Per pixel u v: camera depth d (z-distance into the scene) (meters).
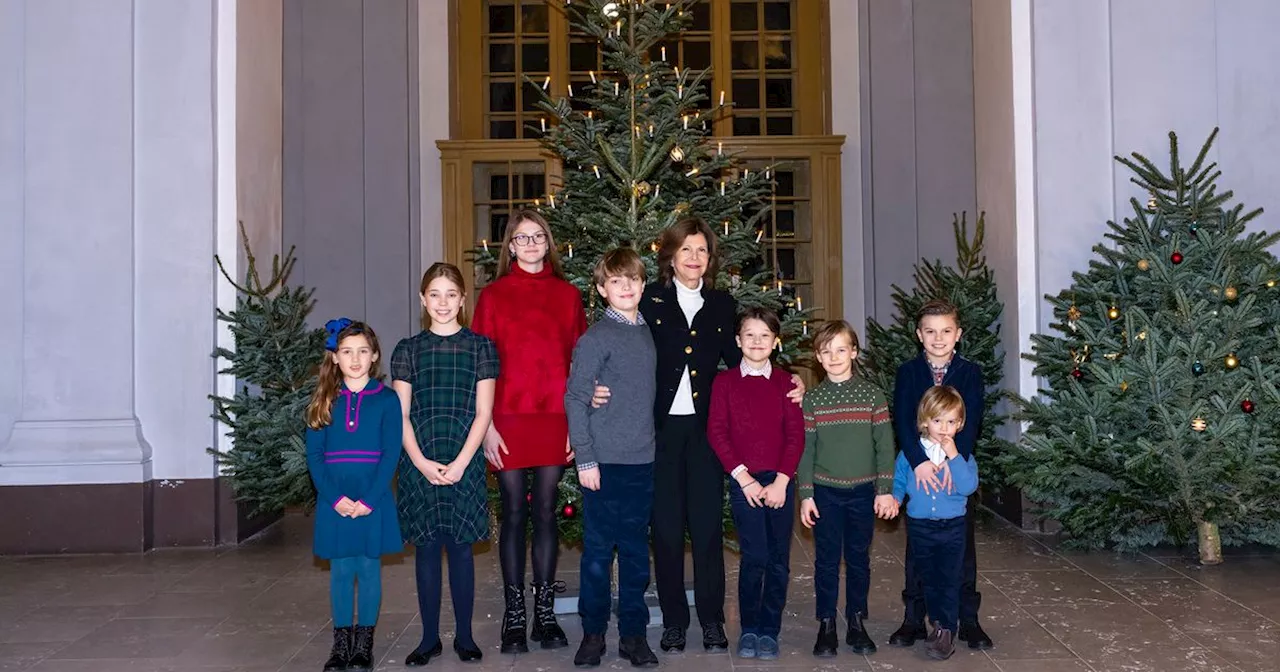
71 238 6.02
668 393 3.85
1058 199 6.14
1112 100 6.11
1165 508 5.30
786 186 8.90
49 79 6.04
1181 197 5.59
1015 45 6.27
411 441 3.85
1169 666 3.65
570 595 4.80
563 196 4.95
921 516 3.77
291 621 4.43
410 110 8.77
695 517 3.88
